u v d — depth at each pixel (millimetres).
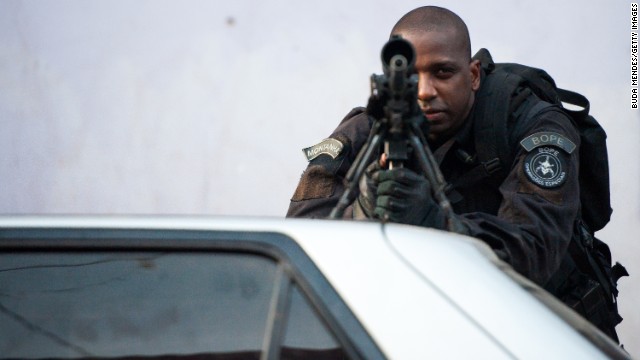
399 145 5773
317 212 7172
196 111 11469
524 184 6910
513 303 4578
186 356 4617
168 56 11492
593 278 7488
